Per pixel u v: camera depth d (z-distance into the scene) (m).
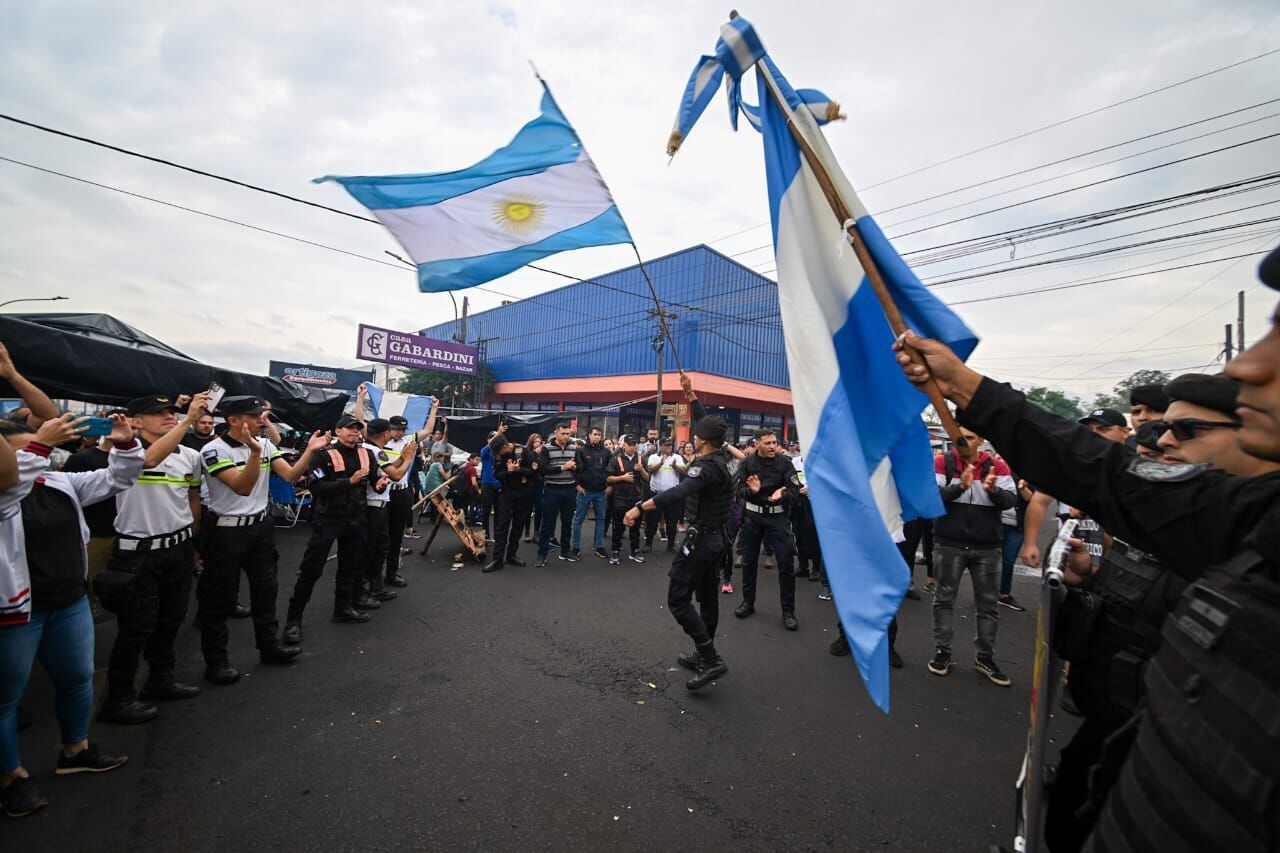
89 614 2.56
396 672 3.76
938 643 4.04
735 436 26.38
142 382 4.58
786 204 1.83
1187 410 1.60
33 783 2.38
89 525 4.14
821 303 1.81
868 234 1.64
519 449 6.72
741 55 1.83
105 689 3.46
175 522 3.18
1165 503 0.97
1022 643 4.70
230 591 3.55
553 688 3.58
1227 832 0.63
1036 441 1.11
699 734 3.09
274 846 2.18
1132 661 1.43
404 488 5.76
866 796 2.60
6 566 2.17
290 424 7.40
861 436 1.81
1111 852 0.79
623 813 2.43
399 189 2.73
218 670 3.53
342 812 2.38
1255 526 0.83
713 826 2.37
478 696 3.45
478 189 2.78
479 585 5.95
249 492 3.41
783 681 3.81
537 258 2.91
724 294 24.20
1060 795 1.56
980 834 2.36
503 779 2.63
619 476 7.30
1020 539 5.66
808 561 7.23
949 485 3.99
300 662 3.88
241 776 2.61
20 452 2.08
